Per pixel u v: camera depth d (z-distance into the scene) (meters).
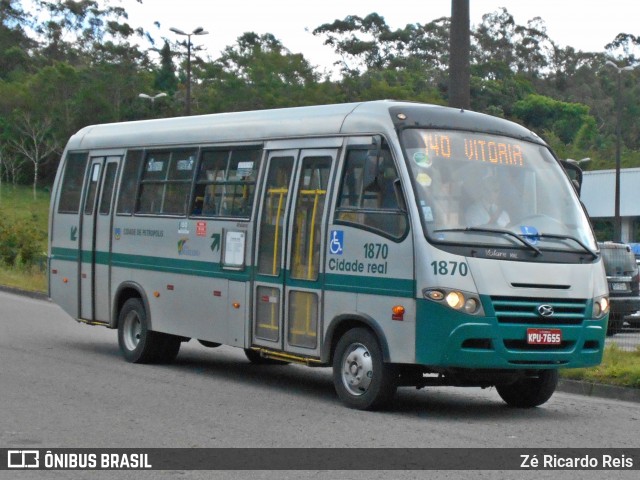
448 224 10.16
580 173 11.61
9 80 86.44
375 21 95.12
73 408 10.33
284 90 63.56
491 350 9.96
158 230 13.91
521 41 104.50
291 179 11.70
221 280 12.62
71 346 15.90
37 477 7.54
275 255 11.77
